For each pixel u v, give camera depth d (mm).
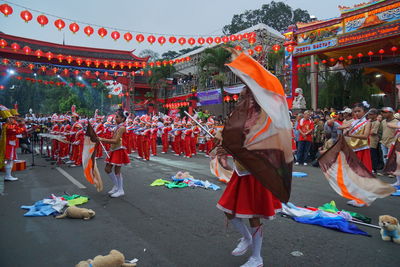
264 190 2699
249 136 2645
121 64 21750
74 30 9922
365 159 5590
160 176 7934
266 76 2648
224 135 2705
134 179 7500
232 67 2609
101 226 4055
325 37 14727
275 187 2564
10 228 3994
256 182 2727
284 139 2592
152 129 13484
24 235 3734
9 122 7406
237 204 2730
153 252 3199
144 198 5559
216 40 12664
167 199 5473
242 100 2766
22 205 5148
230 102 23203
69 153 11188
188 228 3947
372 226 3963
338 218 4070
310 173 8398
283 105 2646
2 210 4848
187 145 12852
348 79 21031
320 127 10906
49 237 3664
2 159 7305
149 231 3844
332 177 5293
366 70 20969
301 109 14016
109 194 5824
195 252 3193
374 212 4703
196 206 5008
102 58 23641
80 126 10000
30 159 12305
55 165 10289
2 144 7340
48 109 48469
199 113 17766
